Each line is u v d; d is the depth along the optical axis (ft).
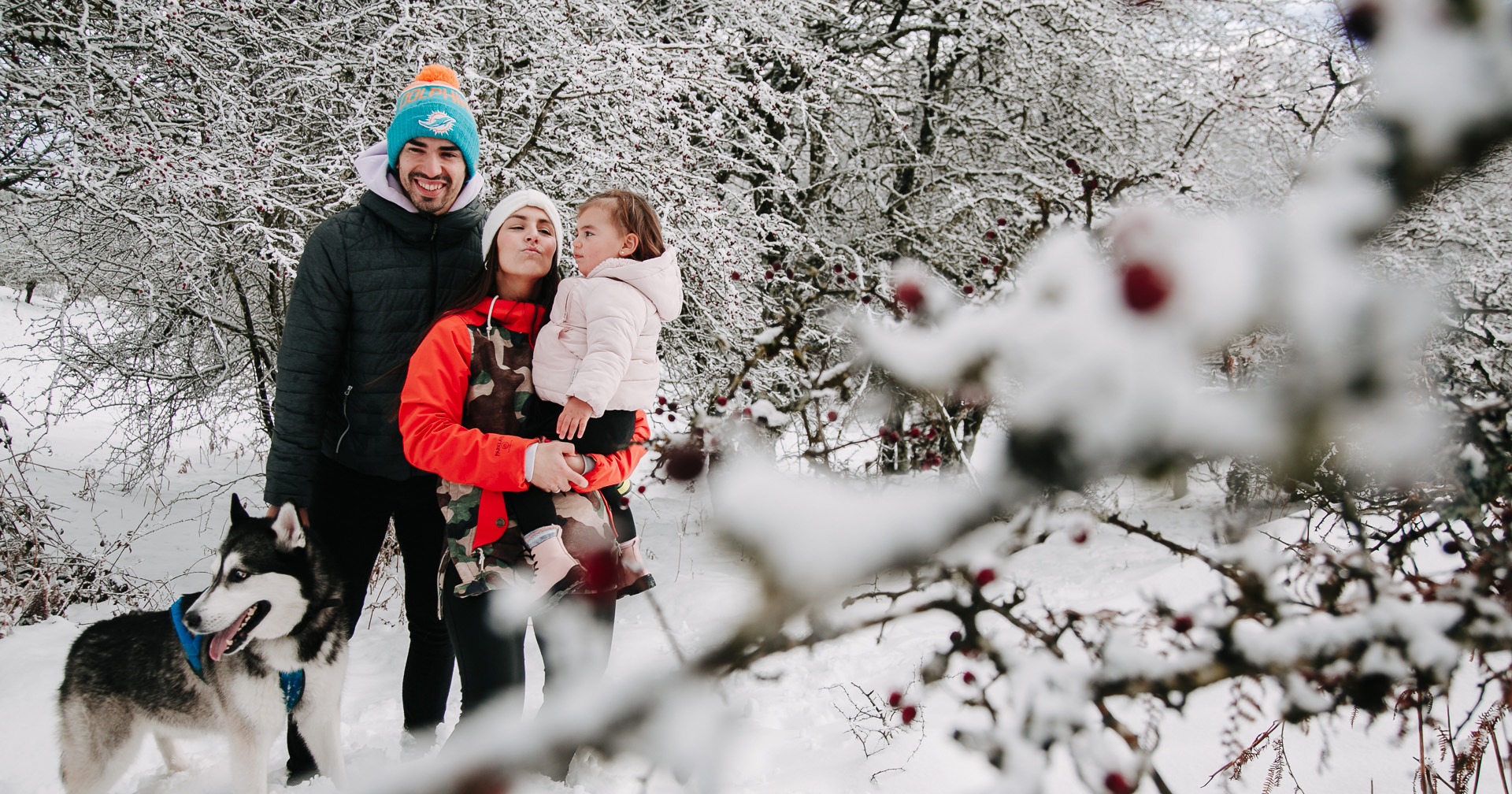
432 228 7.70
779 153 21.42
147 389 20.31
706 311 16.75
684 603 12.50
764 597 0.91
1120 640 1.95
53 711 9.07
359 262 7.44
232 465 27.55
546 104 14.64
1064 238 0.86
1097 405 0.76
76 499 20.21
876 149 25.43
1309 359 0.76
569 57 14.65
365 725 9.51
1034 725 1.86
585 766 7.13
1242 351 0.80
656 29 18.65
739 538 0.89
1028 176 20.25
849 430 2.17
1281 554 2.15
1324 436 0.76
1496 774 4.81
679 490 1.82
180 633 7.43
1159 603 2.04
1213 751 7.09
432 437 6.52
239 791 7.47
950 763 7.91
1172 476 0.77
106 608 13.74
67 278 18.99
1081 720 1.84
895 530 0.84
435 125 7.41
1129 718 7.45
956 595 1.50
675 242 15.57
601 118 16.12
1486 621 1.87
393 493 7.98
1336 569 2.18
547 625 6.29
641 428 7.34
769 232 18.74
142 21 14.06
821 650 10.91
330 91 15.31
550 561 6.30
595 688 1.15
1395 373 0.77
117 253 18.48
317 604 7.64
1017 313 0.84
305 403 7.45
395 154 7.57
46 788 8.18
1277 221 0.78
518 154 14.93
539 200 7.24
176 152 13.28
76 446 26.27
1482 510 2.21
